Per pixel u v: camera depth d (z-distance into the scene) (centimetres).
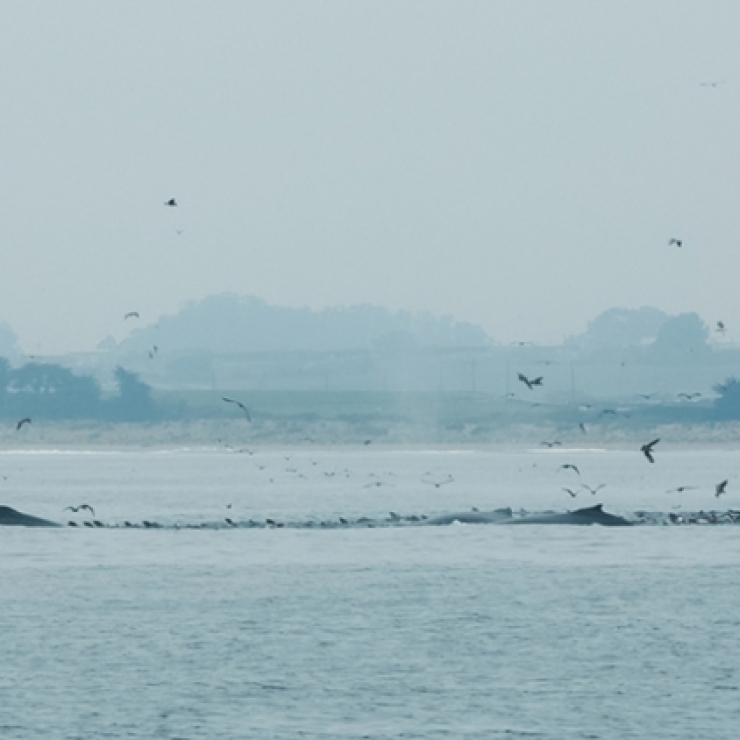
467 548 9938
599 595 7525
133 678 5462
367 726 4778
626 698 5141
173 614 6938
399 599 7412
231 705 5056
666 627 6538
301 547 10075
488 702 5091
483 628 6531
